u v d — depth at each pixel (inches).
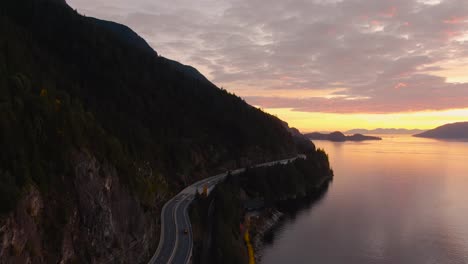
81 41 5036.9
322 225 4389.8
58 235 1728.6
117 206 2293.3
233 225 3472.0
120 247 2188.7
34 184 1680.6
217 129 5935.0
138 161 3272.6
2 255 1397.6
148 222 2674.7
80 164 2041.1
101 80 4707.2
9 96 1946.4
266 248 3595.0
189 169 4623.5
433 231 4264.3
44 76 3272.6
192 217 3198.8
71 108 2389.3
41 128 1925.4
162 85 5807.1
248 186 4995.1
